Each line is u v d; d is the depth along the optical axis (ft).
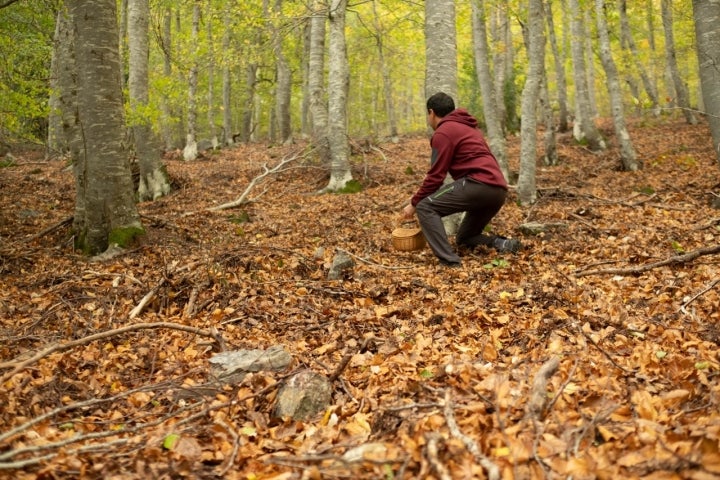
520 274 15.99
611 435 6.72
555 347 10.21
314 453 7.24
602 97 122.21
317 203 33.65
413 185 37.96
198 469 6.93
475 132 17.47
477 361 10.16
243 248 19.21
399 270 17.44
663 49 78.59
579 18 46.03
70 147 23.39
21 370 9.71
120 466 6.86
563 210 26.02
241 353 10.61
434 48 20.75
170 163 56.39
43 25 42.39
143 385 10.11
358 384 9.74
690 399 7.62
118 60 21.27
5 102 34.22
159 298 15.14
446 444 6.58
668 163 40.42
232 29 41.09
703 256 15.43
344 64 38.52
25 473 6.44
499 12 66.33
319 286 15.88
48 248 22.15
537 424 6.98
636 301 12.71
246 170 48.49
